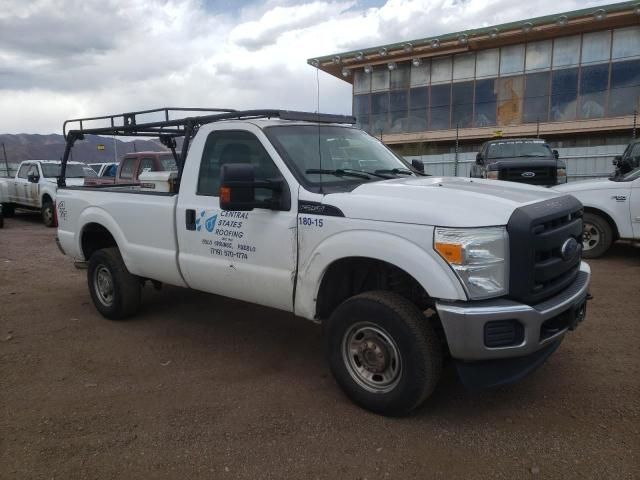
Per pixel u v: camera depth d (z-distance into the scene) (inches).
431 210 130.3
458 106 1165.7
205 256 181.3
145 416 146.6
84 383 168.1
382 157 189.6
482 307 125.6
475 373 133.0
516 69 1103.6
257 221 163.0
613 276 281.9
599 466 119.2
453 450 127.4
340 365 148.5
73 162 653.3
